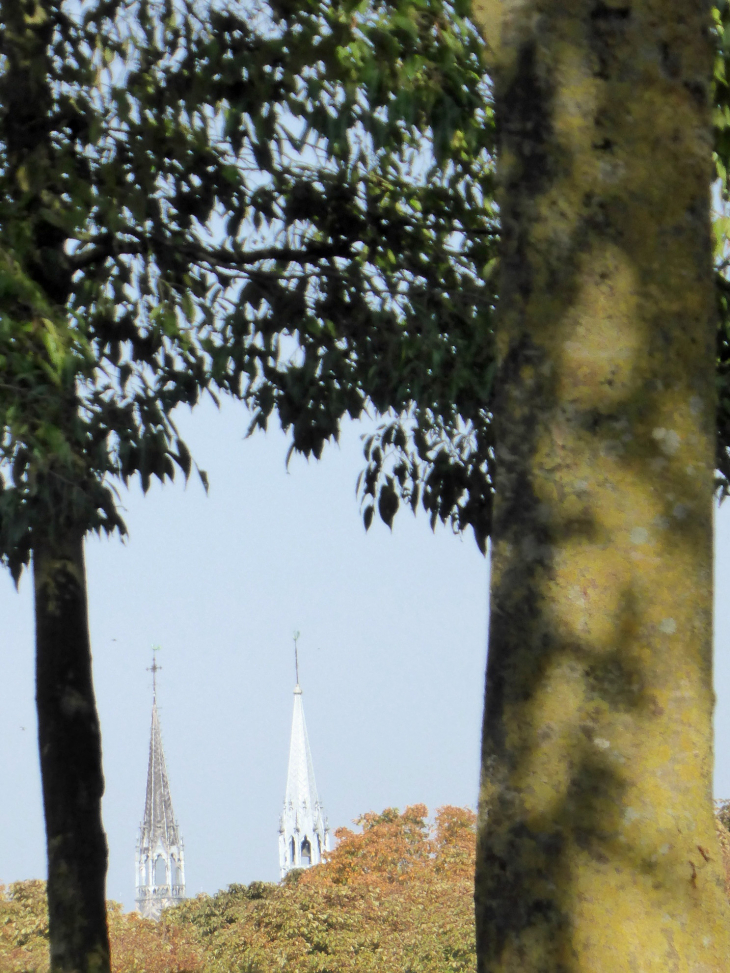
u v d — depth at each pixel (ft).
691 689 37.32
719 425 106.73
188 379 119.14
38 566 121.80
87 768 119.65
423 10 96.68
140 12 102.47
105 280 115.44
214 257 116.67
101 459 105.19
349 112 99.25
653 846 35.83
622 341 38.63
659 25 40.63
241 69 100.58
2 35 110.42
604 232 39.32
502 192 41.68
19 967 346.95
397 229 116.88
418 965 394.52
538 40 41.34
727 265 100.53
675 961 35.09
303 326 117.19
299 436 119.75
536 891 36.58
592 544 37.78
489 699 39.14
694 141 40.52
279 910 411.75
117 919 415.85
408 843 530.68
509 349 40.52
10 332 91.40
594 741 36.65
